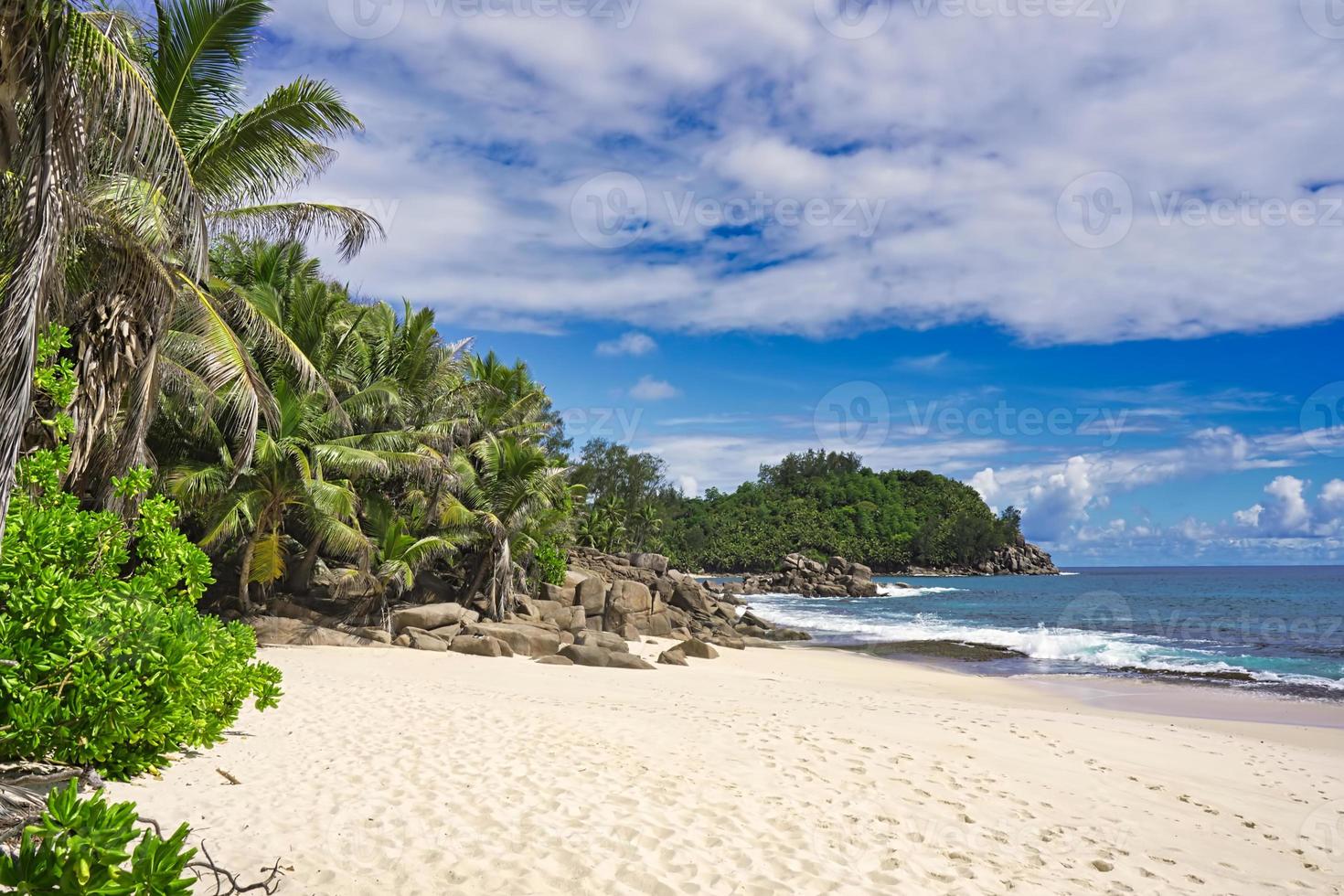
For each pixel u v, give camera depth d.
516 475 29.58
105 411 10.11
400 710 10.85
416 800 6.63
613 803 6.84
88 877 2.95
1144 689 21.75
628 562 49.75
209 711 7.71
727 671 22.80
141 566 7.46
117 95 6.25
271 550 22.64
